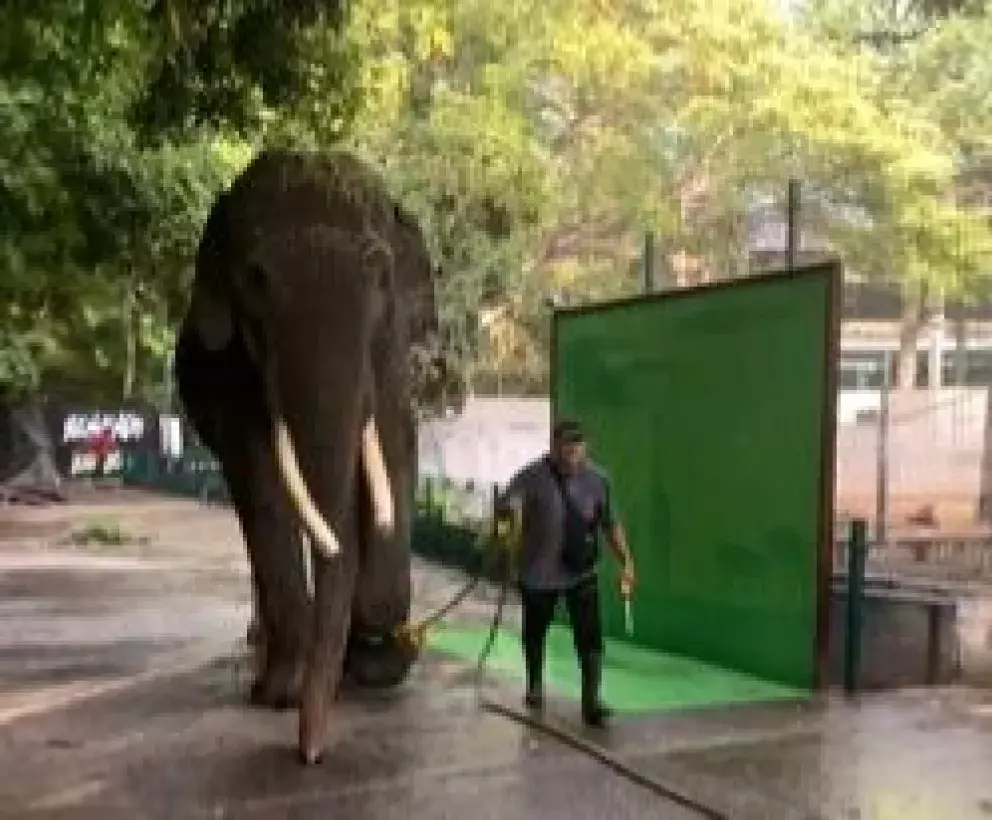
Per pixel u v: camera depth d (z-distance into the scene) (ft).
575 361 41.63
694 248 96.27
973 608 45.37
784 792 22.50
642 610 37.37
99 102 39.17
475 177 75.92
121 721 27.96
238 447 27.94
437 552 62.44
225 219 26.25
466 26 84.12
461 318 76.07
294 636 28.73
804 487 31.40
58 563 67.67
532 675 29.17
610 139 92.99
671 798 22.20
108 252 40.45
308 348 23.02
